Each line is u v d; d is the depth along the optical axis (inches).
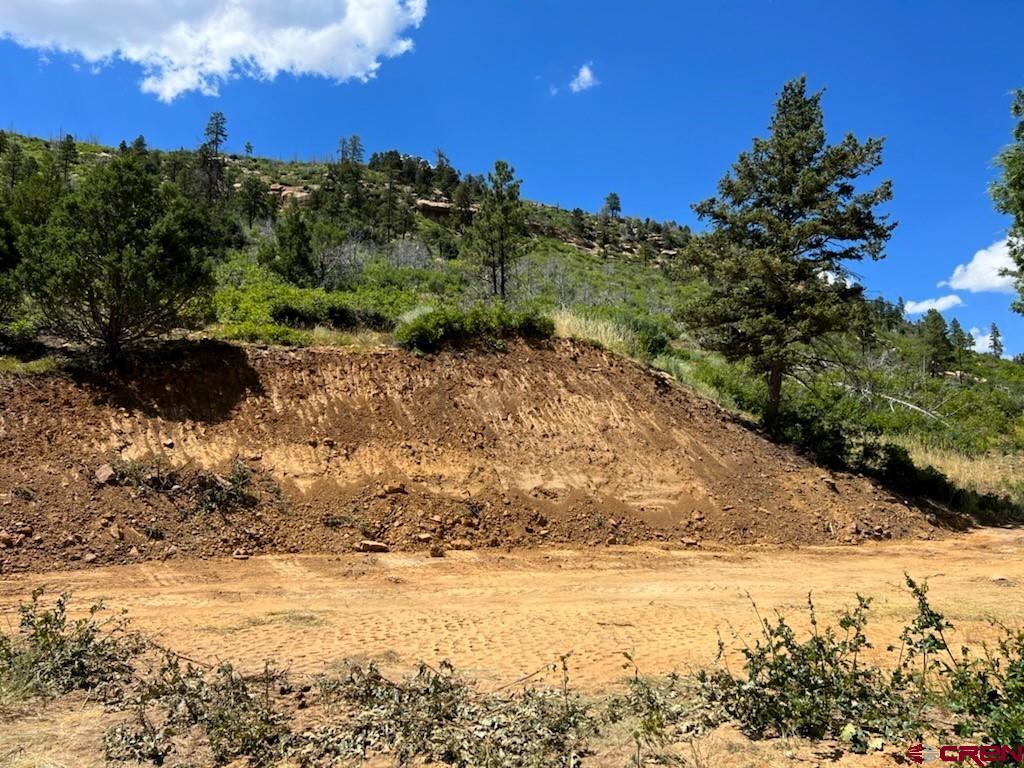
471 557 403.9
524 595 332.5
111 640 215.2
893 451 705.0
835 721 163.3
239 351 517.7
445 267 1596.9
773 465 620.1
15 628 240.2
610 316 938.1
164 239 457.4
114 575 319.0
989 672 158.7
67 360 458.9
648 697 176.9
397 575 357.1
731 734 161.2
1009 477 861.8
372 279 1109.1
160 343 500.1
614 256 2888.8
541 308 866.1
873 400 1047.0
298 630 254.7
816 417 735.7
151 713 171.9
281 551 376.5
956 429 1023.6
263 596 304.8
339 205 2176.4
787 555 474.6
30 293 438.6
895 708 166.2
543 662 224.1
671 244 3555.6
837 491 605.9
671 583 370.9
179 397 457.4
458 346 608.4
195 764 146.9
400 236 2108.8
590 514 481.1
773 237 709.9
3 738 153.5
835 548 509.4
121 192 446.3
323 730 162.4
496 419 544.4
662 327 1095.6
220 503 391.2
